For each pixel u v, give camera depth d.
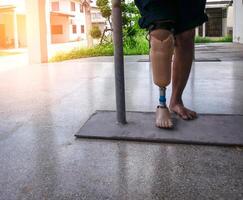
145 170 1.35
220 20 21.95
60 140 1.76
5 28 20.83
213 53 7.84
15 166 1.43
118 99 1.91
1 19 20.61
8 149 1.65
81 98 2.89
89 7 11.67
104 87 3.48
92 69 5.41
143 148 1.60
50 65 6.52
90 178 1.30
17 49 17.39
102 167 1.40
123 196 1.15
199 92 2.98
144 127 1.85
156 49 1.73
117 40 1.86
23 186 1.25
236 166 1.37
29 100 2.88
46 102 2.77
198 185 1.21
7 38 20.69
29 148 1.65
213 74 4.14
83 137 1.77
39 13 7.18
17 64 7.45
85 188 1.22
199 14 1.79
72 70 5.36
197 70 4.56
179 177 1.28
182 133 1.74
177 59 1.99
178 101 2.09
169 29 1.71
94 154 1.54
